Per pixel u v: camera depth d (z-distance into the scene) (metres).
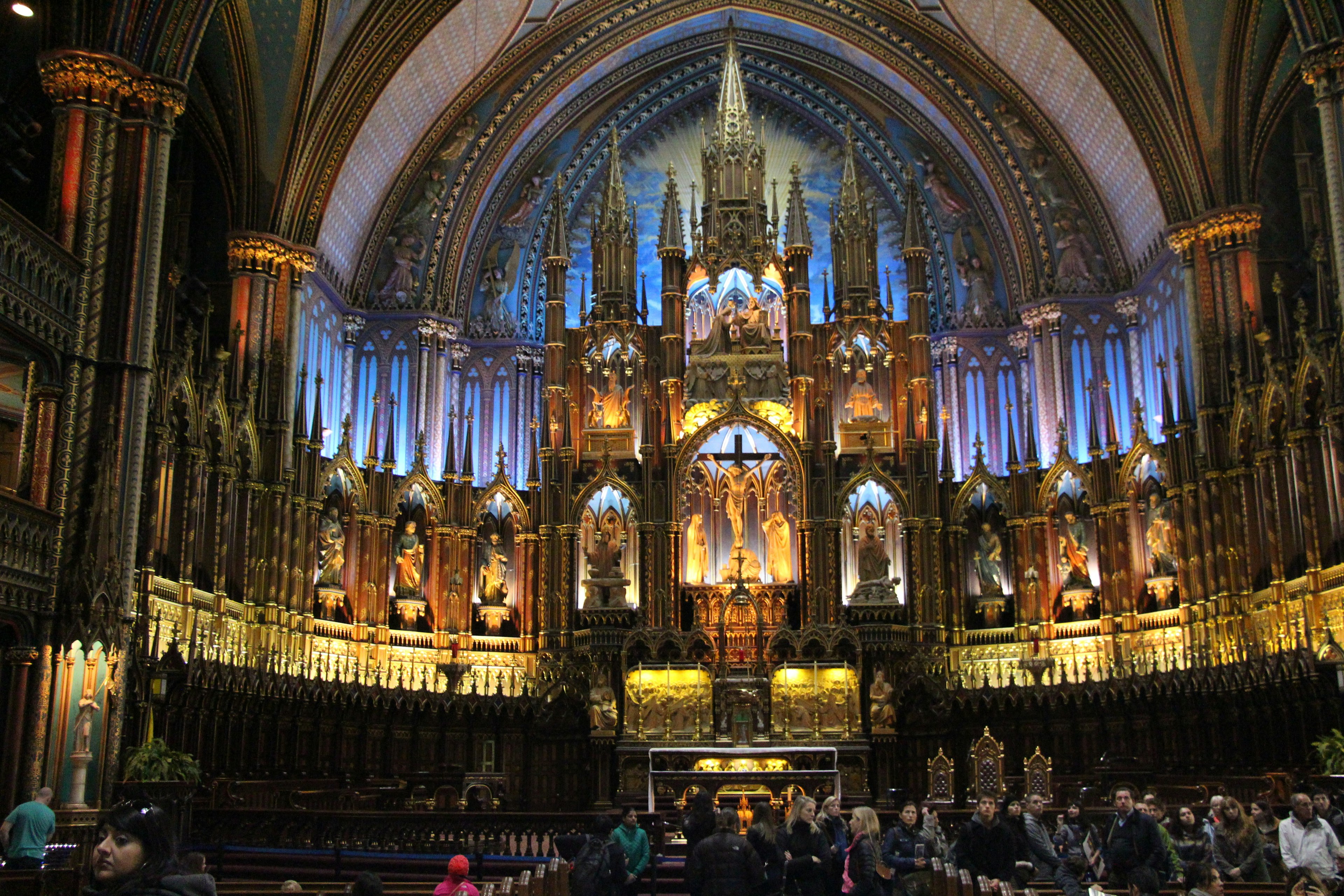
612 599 38.81
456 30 38.91
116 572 25.00
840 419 40.88
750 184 42.66
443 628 38.44
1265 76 34.88
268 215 35.41
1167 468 35.53
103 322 26.11
